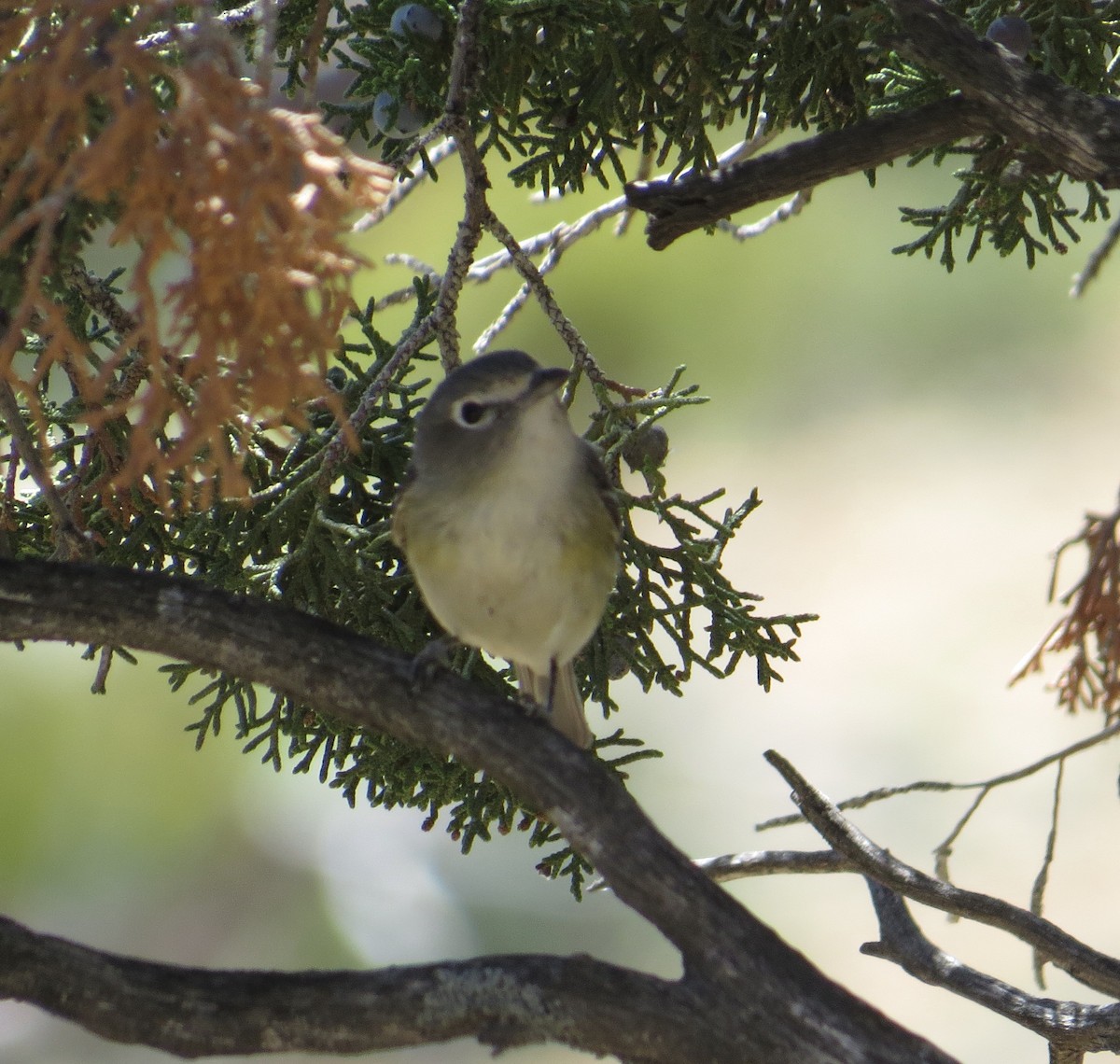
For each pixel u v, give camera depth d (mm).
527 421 7562
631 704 21750
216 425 4680
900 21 7113
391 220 18031
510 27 8039
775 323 22828
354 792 8359
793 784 7680
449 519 7629
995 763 20312
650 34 8195
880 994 18109
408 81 7844
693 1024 5883
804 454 24359
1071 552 22438
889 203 22953
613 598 8469
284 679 6633
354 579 7973
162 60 6172
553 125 8320
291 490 7977
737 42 8211
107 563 8195
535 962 5996
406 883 20531
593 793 6355
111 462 7816
